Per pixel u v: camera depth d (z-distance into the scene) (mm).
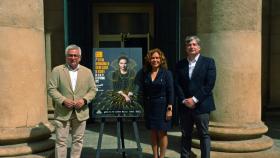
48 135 6355
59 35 10148
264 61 11359
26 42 5863
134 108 5949
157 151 6125
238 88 6590
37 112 6070
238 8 6523
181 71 5812
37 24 6082
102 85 5941
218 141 6699
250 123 6680
